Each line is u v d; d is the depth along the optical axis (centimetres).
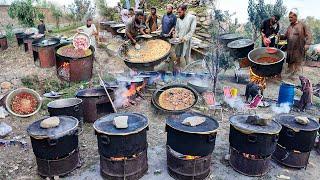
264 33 935
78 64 849
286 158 515
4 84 878
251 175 488
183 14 876
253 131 457
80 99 627
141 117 497
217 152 561
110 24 1277
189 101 715
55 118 487
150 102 755
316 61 1091
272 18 917
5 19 1953
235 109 725
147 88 803
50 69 973
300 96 805
